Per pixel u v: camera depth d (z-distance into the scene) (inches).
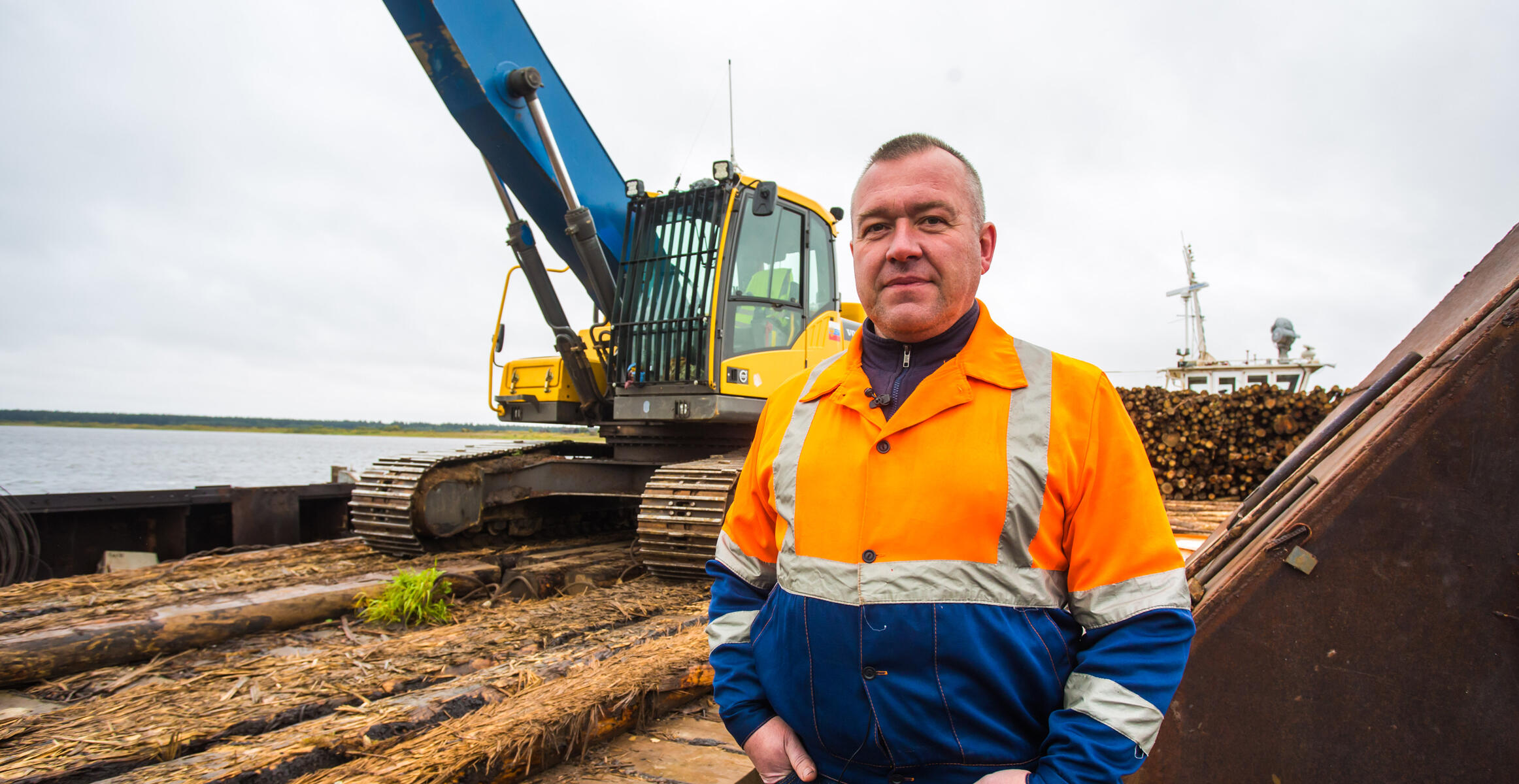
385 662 124.4
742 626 59.7
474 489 234.2
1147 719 44.4
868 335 57.1
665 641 132.1
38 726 95.7
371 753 88.2
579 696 102.6
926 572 47.9
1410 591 68.5
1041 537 48.8
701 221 226.8
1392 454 69.5
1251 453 311.1
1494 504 66.7
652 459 257.3
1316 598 70.7
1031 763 48.5
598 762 97.3
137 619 134.4
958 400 50.8
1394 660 68.7
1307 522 71.0
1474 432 67.6
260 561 213.9
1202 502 282.4
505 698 106.3
